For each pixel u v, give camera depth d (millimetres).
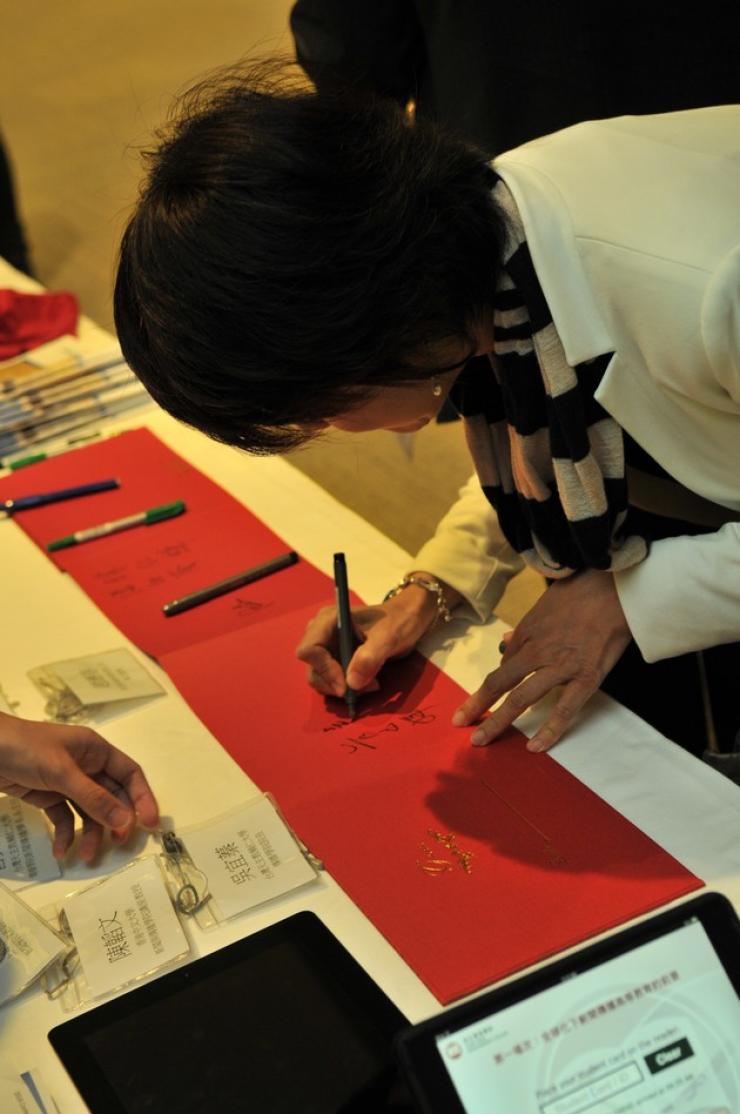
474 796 1230
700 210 1108
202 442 1971
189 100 1097
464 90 2035
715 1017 871
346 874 1151
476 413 1310
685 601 1254
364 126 1017
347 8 1979
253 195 961
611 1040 852
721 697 1566
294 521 1739
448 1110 821
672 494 1417
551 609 1342
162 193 1008
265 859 1167
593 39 1906
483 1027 843
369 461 3340
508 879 1124
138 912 1121
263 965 1056
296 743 1334
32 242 4629
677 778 1223
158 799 1275
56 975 1077
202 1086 959
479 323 1136
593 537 1220
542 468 1260
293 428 1098
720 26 1892
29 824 1263
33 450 1988
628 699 1688
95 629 1561
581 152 1184
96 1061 986
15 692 1452
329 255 959
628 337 1142
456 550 1503
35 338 2262
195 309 976
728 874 1106
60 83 6023
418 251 996
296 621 1529
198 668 1461
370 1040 980
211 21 6281
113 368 2113
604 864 1129
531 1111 828
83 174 5125
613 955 874
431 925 1084
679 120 1232
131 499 1826
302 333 966
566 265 1125
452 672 1428
